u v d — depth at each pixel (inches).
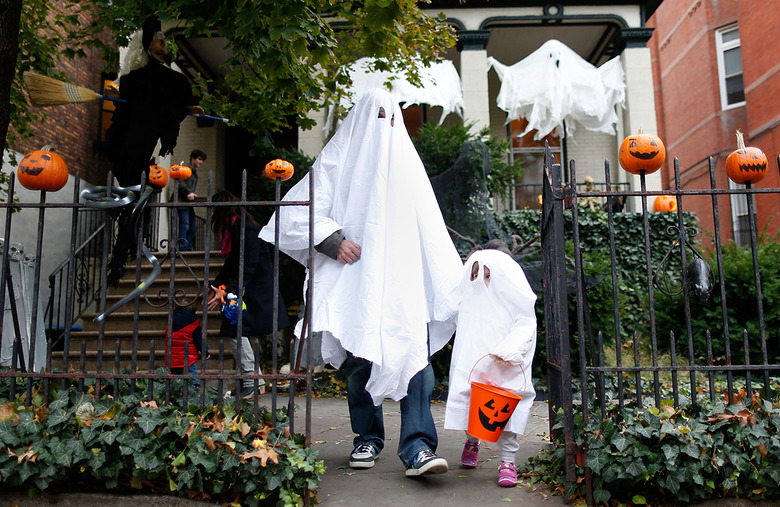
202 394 114.3
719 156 655.8
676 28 756.0
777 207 583.5
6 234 120.2
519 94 439.8
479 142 280.5
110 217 121.5
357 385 134.7
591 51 521.3
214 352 279.0
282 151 380.8
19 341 126.7
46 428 110.4
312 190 120.3
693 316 309.3
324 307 129.0
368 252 127.0
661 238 377.7
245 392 223.3
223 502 108.3
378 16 149.0
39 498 109.9
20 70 217.2
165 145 144.0
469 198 280.7
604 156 517.3
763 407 113.6
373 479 126.3
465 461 135.4
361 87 407.8
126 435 108.0
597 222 379.9
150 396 113.3
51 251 410.9
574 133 523.8
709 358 115.6
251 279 197.3
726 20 657.6
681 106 747.4
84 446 108.3
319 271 134.4
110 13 188.5
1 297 118.0
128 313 313.0
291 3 143.8
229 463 105.3
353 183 134.1
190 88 151.9
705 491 107.2
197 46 467.5
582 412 115.7
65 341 117.2
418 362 123.0
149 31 146.9
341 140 141.2
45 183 118.7
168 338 120.6
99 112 489.1
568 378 114.6
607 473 106.0
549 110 449.1
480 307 131.0
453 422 126.9
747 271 295.9
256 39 148.9
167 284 323.6
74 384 125.7
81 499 109.7
